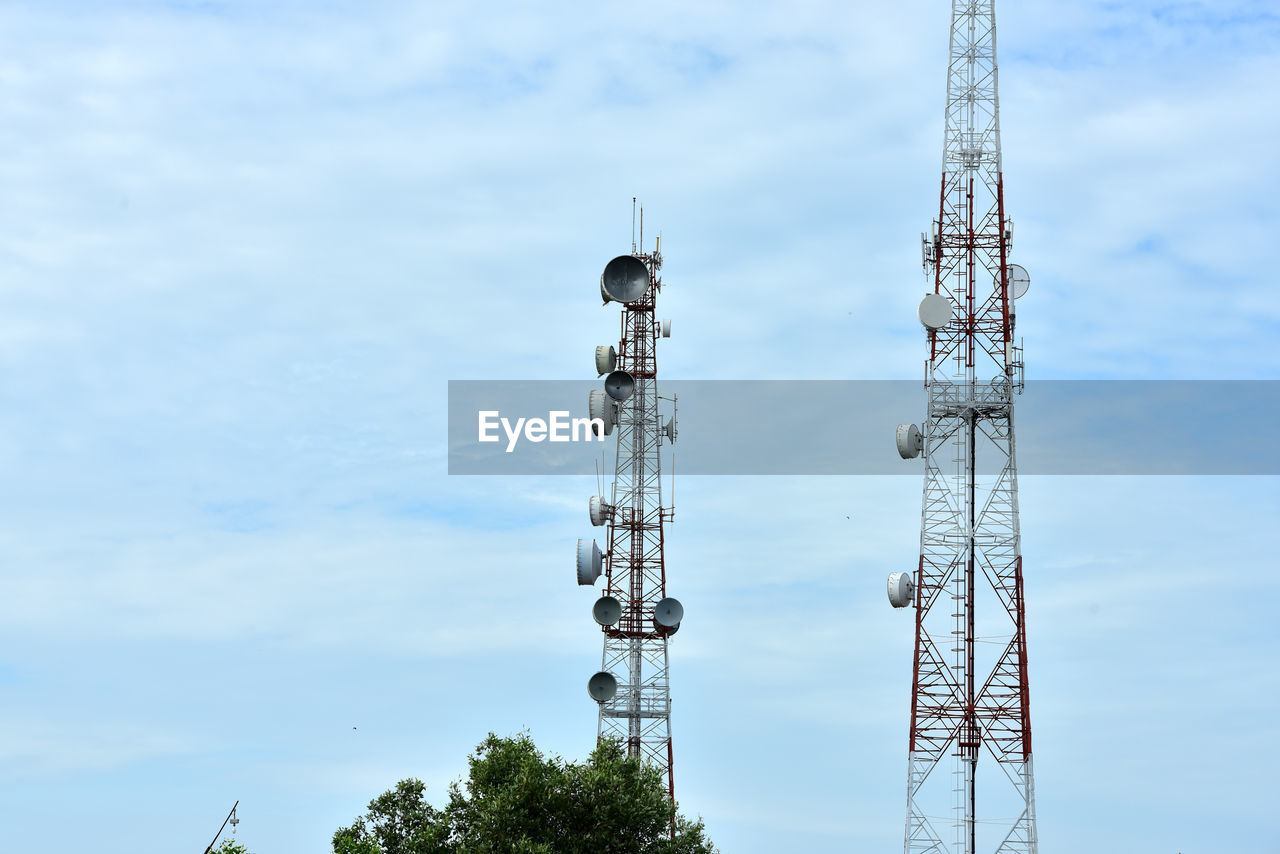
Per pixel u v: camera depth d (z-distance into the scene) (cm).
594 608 11206
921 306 10806
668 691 11425
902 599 10538
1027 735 10450
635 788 9831
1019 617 10588
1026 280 11050
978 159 11144
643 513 11631
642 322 11856
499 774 10012
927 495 10838
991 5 11250
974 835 10412
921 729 10556
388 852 10056
